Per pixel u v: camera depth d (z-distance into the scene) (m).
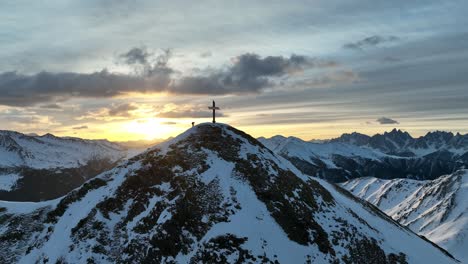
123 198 48.41
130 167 53.84
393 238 52.53
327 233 45.47
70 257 41.47
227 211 44.62
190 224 43.09
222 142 57.62
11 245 48.00
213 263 39.06
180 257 40.28
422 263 48.25
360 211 59.16
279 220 44.78
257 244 40.97
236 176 50.28
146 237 42.47
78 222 45.81
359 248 45.31
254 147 58.69
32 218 53.12
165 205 45.50
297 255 41.16
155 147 58.41
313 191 53.56
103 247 42.31
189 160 52.97
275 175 52.34
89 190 52.50
